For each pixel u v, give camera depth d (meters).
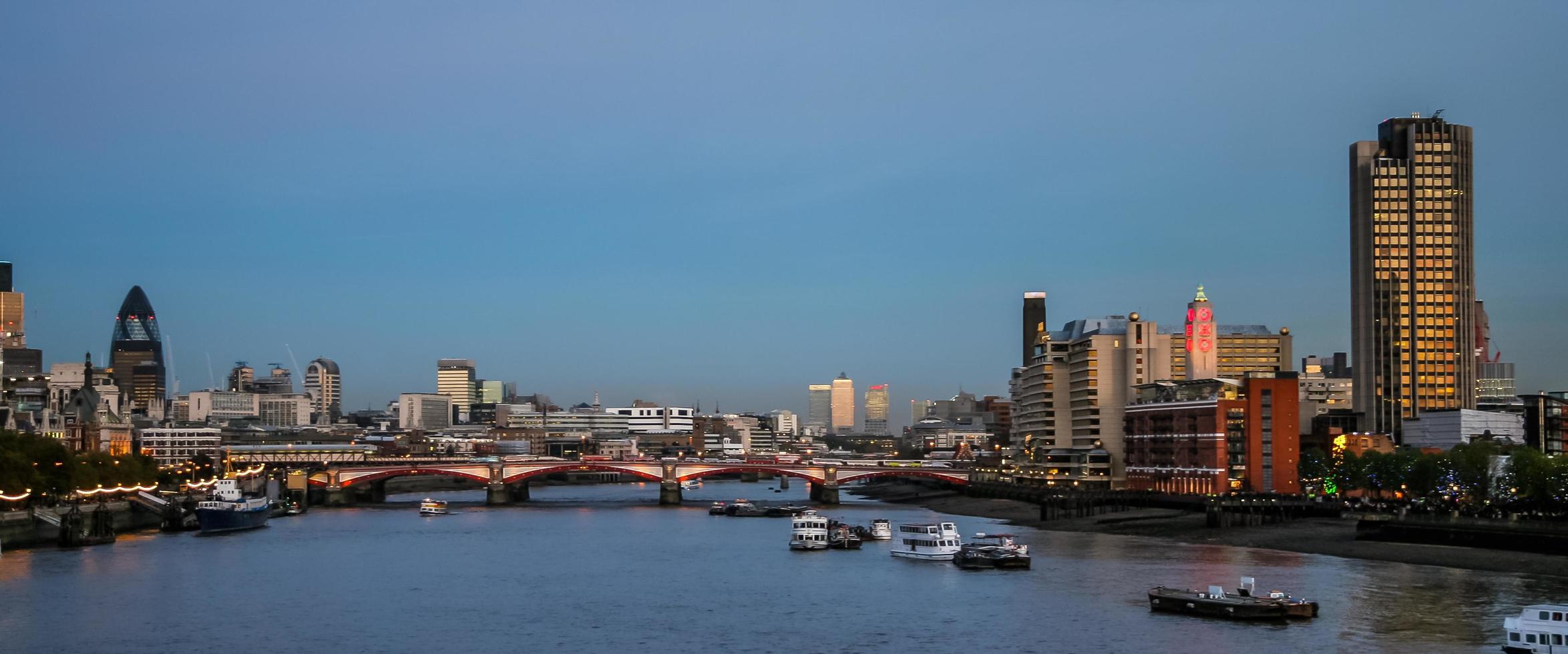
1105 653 160.38
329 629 181.62
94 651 166.62
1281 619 176.50
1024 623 180.00
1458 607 183.38
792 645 169.12
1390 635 166.12
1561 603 182.75
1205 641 165.00
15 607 195.88
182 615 190.62
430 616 191.88
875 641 170.62
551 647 170.00
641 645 170.75
